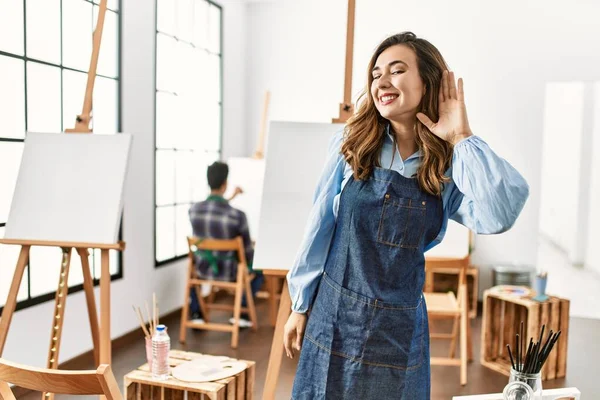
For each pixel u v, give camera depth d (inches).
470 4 218.7
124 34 167.2
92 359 154.9
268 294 203.9
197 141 216.7
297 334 71.2
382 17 227.1
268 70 245.4
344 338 64.8
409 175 64.5
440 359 147.3
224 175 183.3
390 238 63.2
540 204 213.6
